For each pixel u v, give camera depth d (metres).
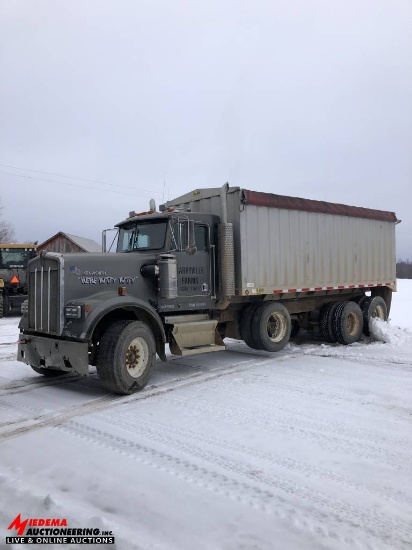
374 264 11.92
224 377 7.48
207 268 8.34
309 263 9.98
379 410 5.60
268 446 4.50
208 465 4.06
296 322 11.72
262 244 8.92
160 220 7.90
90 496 3.52
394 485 3.67
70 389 6.91
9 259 18.41
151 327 7.35
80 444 4.60
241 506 3.34
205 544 2.88
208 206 8.97
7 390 6.88
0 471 3.97
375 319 11.51
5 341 11.95
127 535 2.97
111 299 6.61
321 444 4.54
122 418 5.41
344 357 9.20
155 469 3.99
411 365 8.34
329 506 3.34
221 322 9.21
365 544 2.88
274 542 2.90
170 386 6.94
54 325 6.61
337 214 10.73
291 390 6.59
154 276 7.51
